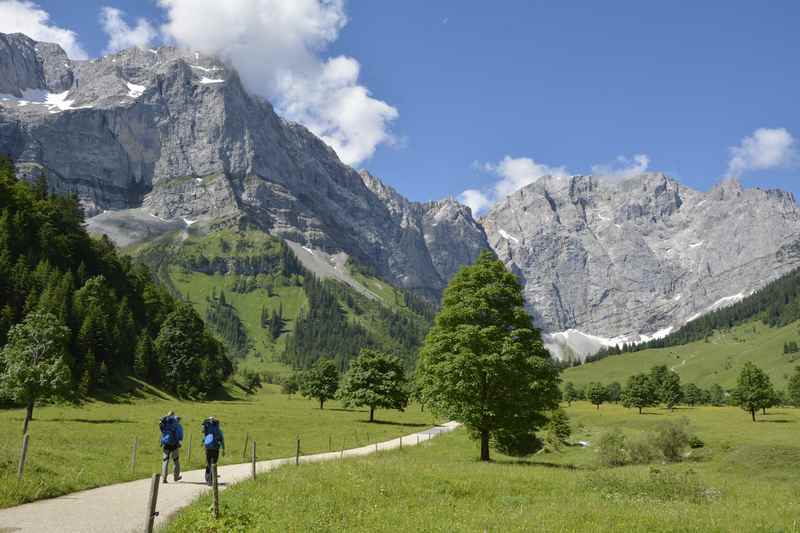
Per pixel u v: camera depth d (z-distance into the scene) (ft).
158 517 54.80
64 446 112.98
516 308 148.36
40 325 199.93
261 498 63.41
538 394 141.18
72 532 47.52
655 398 468.34
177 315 437.17
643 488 83.87
